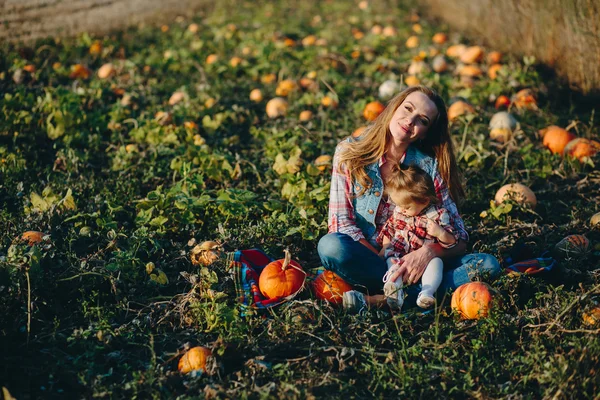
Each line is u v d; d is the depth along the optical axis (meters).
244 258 4.06
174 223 4.64
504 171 5.47
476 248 4.46
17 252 3.78
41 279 3.83
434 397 3.19
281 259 4.00
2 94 6.97
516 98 6.75
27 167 5.57
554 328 3.56
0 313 3.60
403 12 11.57
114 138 6.12
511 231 4.63
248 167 5.64
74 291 3.92
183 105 6.73
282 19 11.18
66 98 6.38
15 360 3.43
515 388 3.22
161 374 3.31
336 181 4.06
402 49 9.20
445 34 9.94
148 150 5.86
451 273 3.85
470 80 7.36
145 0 12.02
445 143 4.09
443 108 4.01
